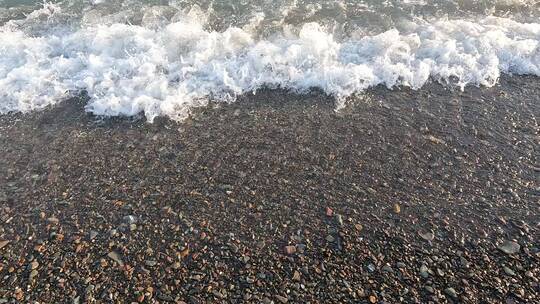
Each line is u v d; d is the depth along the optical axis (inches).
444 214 239.6
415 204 245.0
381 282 210.1
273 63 329.4
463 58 331.6
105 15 398.9
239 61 336.2
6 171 271.9
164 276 215.0
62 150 284.5
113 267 219.3
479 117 295.3
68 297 208.2
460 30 358.9
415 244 225.3
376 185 255.6
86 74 332.8
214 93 318.0
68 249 228.1
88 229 237.3
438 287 207.9
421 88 319.3
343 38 362.6
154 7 406.0
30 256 225.9
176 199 250.8
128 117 305.4
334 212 241.6
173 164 271.9
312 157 272.8
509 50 339.3
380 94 315.3
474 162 267.0
